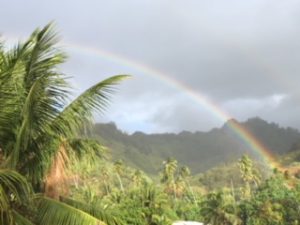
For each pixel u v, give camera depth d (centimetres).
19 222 952
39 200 1023
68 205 1022
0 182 934
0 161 1018
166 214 6262
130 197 6359
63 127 1048
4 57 1059
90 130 1099
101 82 1082
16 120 1006
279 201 8325
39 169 1025
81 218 1002
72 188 1148
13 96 991
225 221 8900
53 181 1065
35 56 1070
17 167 1021
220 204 8969
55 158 1066
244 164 13475
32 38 1081
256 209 8438
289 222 8131
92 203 1169
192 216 11212
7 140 1022
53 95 1076
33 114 993
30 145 1024
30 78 1071
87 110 1079
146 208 6000
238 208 8869
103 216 1127
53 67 1084
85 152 1116
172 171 13962
